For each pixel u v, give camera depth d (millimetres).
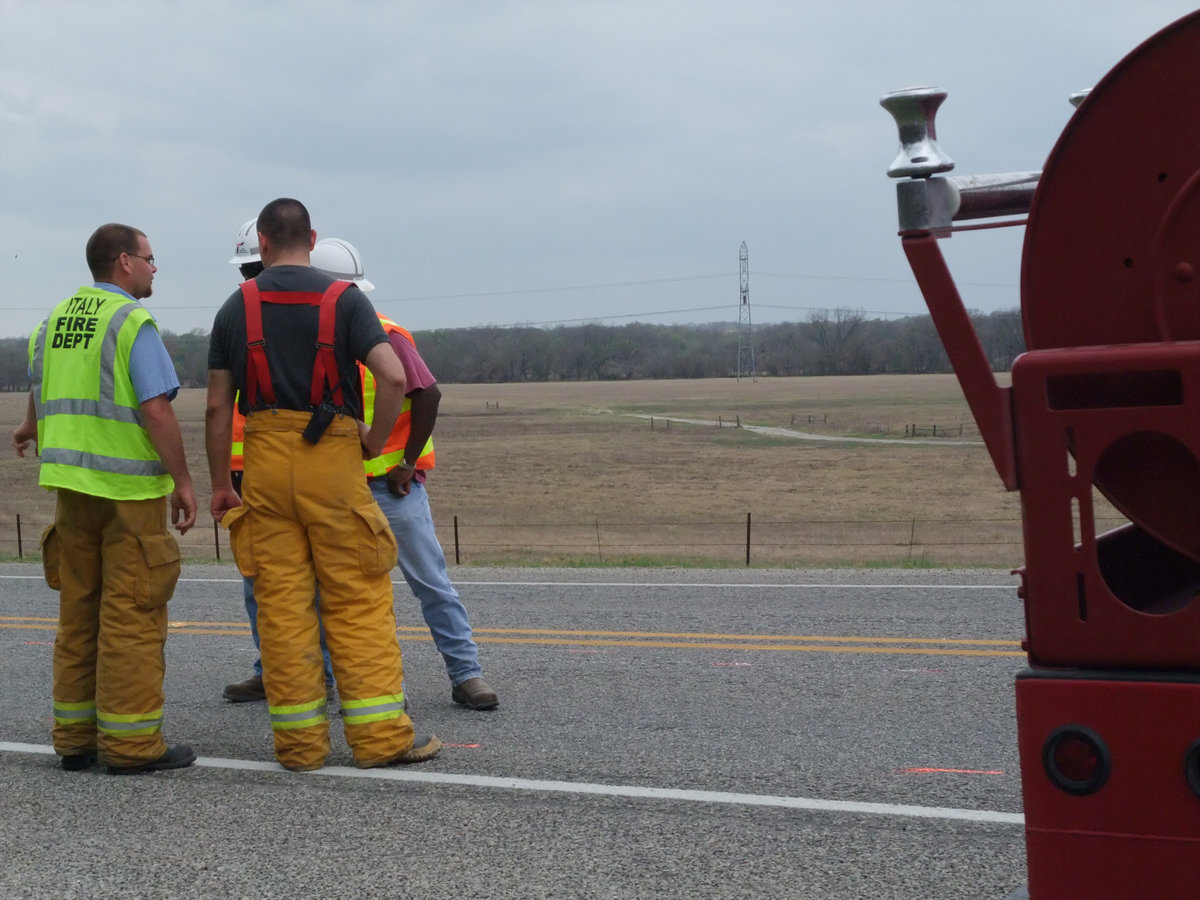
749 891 3295
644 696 5758
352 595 4445
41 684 6281
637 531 28547
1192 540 2094
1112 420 1959
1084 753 1995
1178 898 1949
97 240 4469
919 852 3566
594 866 3500
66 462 4301
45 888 3422
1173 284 2020
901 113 2107
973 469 46688
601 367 195625
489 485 44719
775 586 9703
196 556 17391
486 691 5500
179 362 149000
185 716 5465
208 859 3609
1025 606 2059
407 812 4000
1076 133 2064
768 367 193500
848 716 5301
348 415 4375
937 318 2092
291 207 4418
